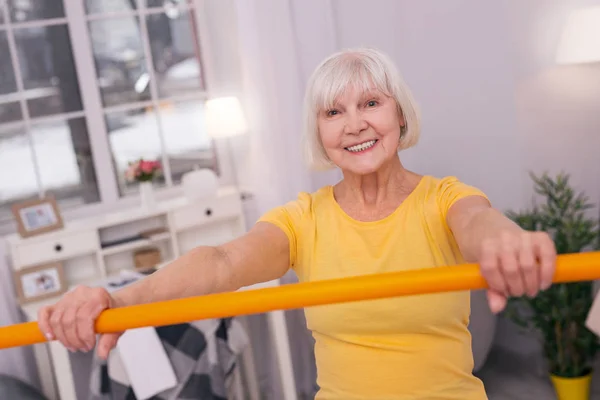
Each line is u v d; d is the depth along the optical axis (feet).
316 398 4.90
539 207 11.36
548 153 11.21
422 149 11.38
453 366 4.54
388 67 4.59
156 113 12.42
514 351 12.02
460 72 11.30
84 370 11.05
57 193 11.85
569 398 10.39
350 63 4.57
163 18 12.33
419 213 4.53
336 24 11.24
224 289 4.36
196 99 12.66
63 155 11.85
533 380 11.28
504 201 11.48
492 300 3.23
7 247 10.71
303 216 4.77
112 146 12.17
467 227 3.93
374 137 4.53
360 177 4.67
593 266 3.21
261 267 4.57
